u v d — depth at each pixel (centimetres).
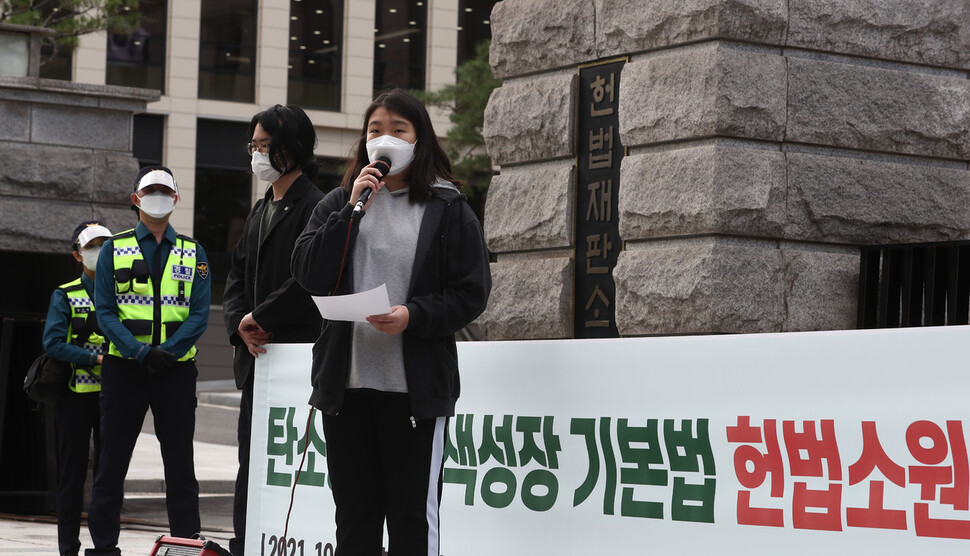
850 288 644
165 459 630
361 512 410
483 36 3506
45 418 962
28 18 2116
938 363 312
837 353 333
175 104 3216
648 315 651
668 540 373
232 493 1327
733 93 623
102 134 1010
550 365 411
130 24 2430
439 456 409
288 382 512
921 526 315
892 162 665
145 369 622
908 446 318
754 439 352
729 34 627
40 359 717
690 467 369
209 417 2273
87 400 713
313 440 492
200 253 652
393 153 400
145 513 1025
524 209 745
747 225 625
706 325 619
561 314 716
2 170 971
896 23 664
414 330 393
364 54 3381
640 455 382
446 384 402
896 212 659
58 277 1021
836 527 332
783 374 345
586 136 711
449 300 397
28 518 932
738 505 356
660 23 656
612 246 690
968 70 689
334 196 418
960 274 596
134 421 627
